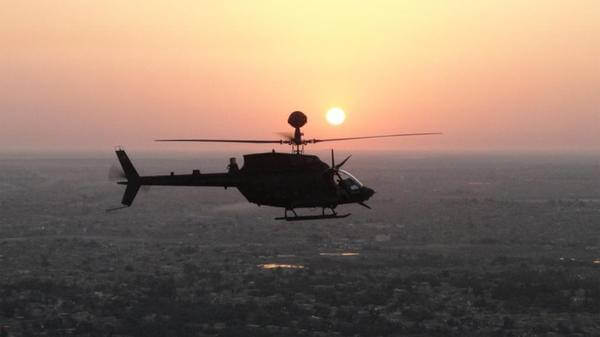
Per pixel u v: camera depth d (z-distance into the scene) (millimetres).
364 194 61375
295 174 60281
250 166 61062
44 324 137125
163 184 63562
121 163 64625
